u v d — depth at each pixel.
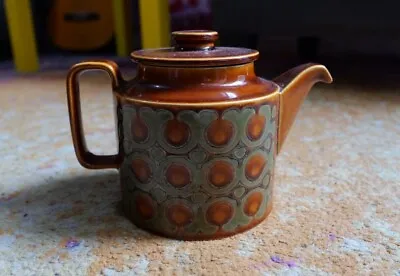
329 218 0.34
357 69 1.05
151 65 0.29
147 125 0.29
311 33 1.01
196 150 0.29
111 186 0.41
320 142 0.53
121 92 0.31
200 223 0.31
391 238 0.32
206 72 0.29
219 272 0.28
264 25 1.04
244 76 0.30
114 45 1.41
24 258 0.30
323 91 0.82
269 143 0.32
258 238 0.32
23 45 1.11
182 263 0.29
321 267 0.28
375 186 0.40
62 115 0.69
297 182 0.41
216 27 1.09
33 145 0.54
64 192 0.40
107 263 0.29
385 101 0.74
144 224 0.33
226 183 0.30
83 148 0.35
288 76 0.34
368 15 0.94
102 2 1.36
